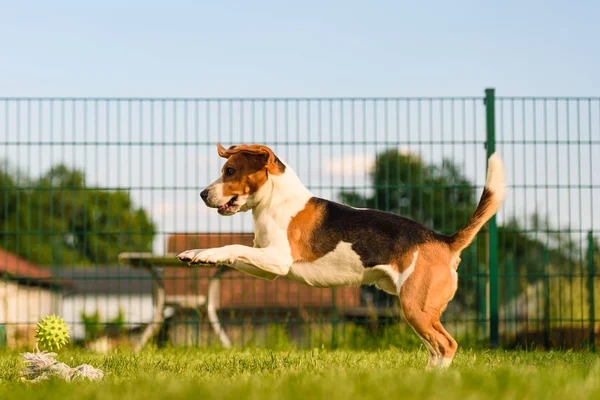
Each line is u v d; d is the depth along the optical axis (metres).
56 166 12.34
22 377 6.35
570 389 4.76
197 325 10.64
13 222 42.62
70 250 42.06
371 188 10.50
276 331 10.85
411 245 6.78
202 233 10.35
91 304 25.78
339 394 4.56
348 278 6.96
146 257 10.73
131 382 5.55
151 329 10.96
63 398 4.76
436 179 14.37
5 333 10.70
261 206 7.09
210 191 7.06
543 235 11.41
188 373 6.74
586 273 10.60
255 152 6.98
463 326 11.35
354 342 10.84
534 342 10.91
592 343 10.59
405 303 6.71
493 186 6.93
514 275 10.73
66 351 9.84
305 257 6.97
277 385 5.15
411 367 6.86
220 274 11.41
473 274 10.83
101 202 40.12
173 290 12.27
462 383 4.95
